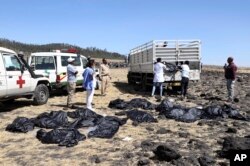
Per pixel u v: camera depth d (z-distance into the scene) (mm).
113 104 15188
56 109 14844
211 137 10164
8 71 13852
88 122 11391
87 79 13953
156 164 7852
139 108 14969
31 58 18328
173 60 20266
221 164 7723
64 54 19312
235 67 17375
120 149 9039
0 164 8031
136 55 25062
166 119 12789
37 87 15711
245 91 23812
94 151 8906
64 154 8703
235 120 12836
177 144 9383
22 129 10781
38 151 8953
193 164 7758
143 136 10281
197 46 20328
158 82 18531
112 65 77938
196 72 19875
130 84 27891
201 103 16766
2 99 13938
